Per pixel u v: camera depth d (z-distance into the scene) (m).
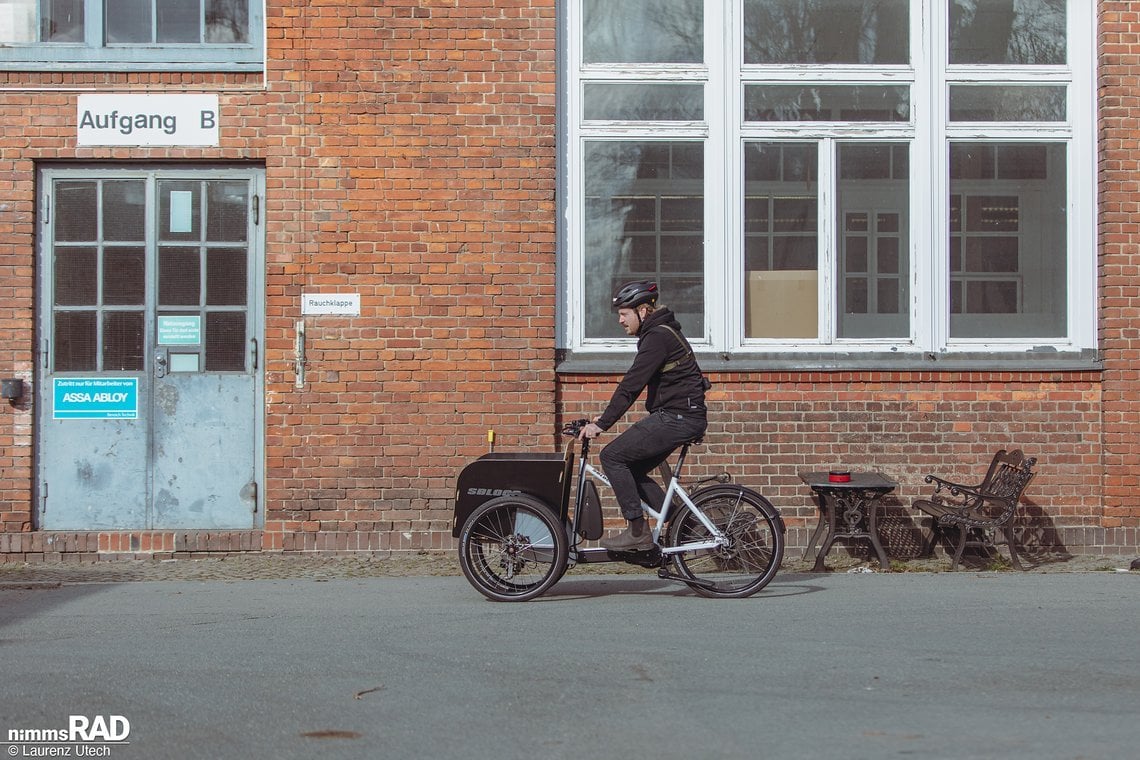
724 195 10.52
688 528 8.12
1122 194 10.33
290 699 5.66
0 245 10.16
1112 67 10.36
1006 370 10.39
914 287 10.59
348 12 10.19
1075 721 5.25
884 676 6.01
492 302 10.22
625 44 10.58
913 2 10.63
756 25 10.63
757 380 10.38
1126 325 10.30
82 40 10.23
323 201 10.17
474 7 10.23
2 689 5.87
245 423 10.35
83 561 10.02
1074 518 10.39
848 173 10.62
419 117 10.21
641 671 6.12
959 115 10.65
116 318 10.31
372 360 10.16
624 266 10.55
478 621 7.43
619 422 10.38
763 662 6.29
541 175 10.25
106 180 10.31
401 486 10.16
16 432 10.16
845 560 10.02
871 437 10.39
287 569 9.56
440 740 5.05
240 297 10.36
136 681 6.01
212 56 10.23
